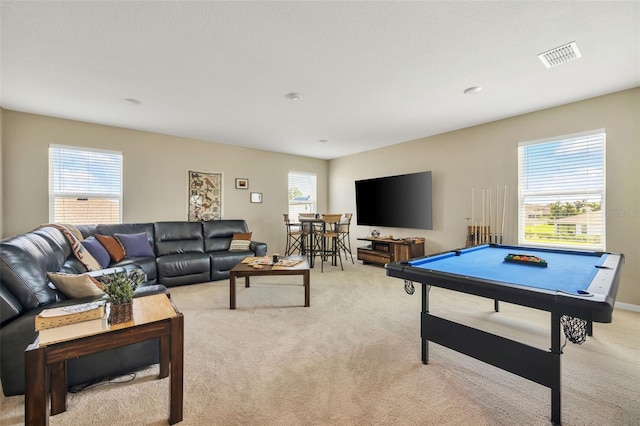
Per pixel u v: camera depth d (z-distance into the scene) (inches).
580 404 61.8
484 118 152.8
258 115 147.3
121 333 52.5
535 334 95.4
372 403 62.4
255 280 168.9
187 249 176.9
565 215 133.6
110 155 165.6
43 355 46.8
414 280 74.2
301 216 221.8
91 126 158.9
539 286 60.5
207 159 202.5
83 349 49.6
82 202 157.2
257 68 98.2
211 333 97.5
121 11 69.1
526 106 135.3
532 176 144.2
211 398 64.1
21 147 140.3
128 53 88.1
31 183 142.6
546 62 94.7
